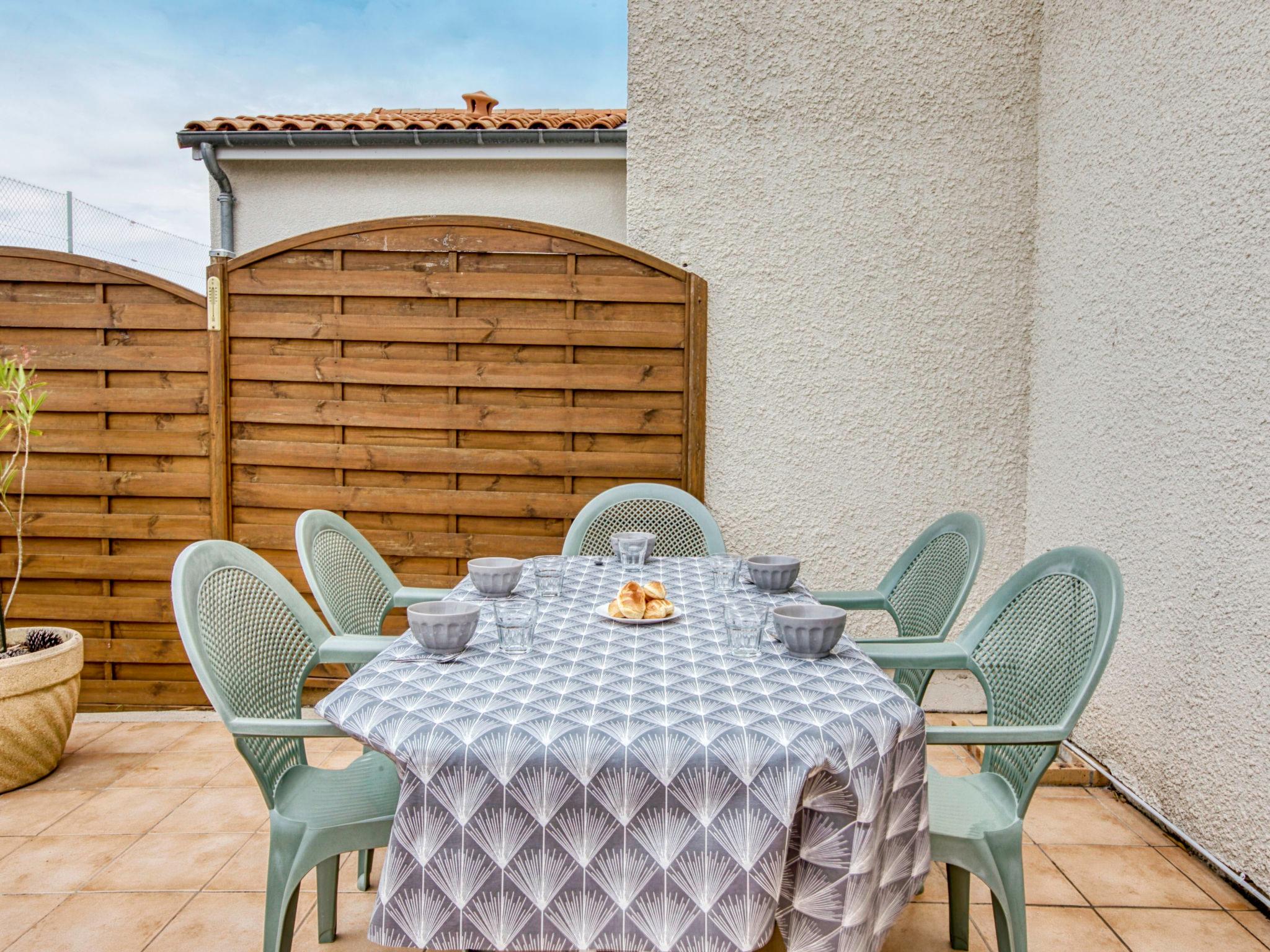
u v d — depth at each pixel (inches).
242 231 212.8
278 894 62.6
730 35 137.8
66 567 137.3
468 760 47.1
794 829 49.0
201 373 135.8
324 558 90.8
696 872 46.0
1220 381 93.3
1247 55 89.0
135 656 137.9
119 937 80.1
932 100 136.9
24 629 127.0
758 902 45.3
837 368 139.7
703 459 137.9
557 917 46.8
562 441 137.2
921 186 137.8
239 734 59.7
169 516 137.7
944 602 92.8
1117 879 92.0
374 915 47.5
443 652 63.2
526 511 136.6
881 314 139.2
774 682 57.3
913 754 53.7
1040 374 135.9
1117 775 114.3
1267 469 86.0
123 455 137.5
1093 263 120.2
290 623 78.7
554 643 67.4
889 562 141.7
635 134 139.7
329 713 52.0
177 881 90.2
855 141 137.9
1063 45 128.2
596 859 46.7
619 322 134.9
